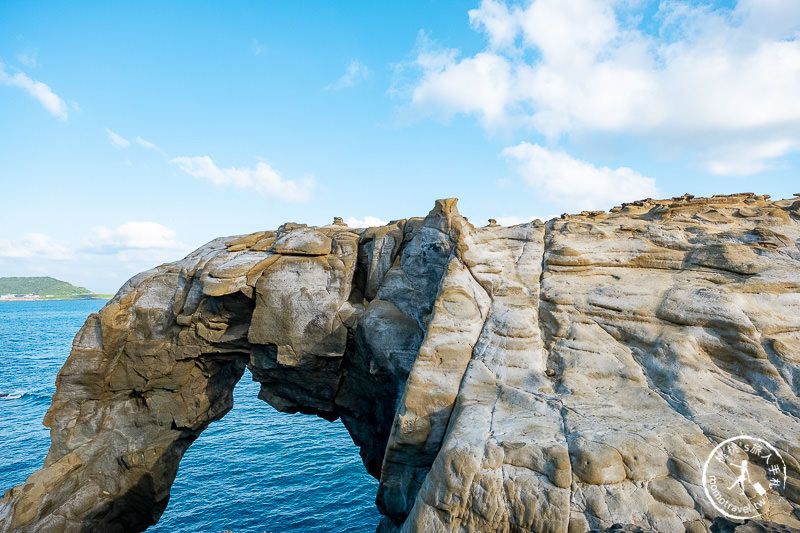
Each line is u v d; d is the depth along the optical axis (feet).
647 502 36.40
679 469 38.40
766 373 48.21
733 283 58.34
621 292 61.82
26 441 158.40
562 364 54.60
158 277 98.27
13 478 127.95
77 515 82.17
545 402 48.39
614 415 45.32
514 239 78.23
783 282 56.49
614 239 72.84
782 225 69.15
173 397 95.86
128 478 90.99
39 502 77.20
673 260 65.36
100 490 87.45
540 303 63.46
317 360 85.61
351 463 150.10
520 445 41.42
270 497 124.36
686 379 49.19
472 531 38.45
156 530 106.63
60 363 326.65
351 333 85.71
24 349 410.11
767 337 51.08
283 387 95.35
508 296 65.41
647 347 54.65
